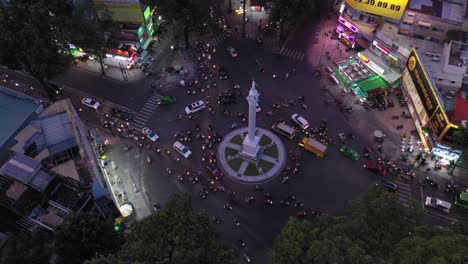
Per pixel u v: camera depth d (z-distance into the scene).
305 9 102.06
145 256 50.75
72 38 91.94
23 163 70.69
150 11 106.19
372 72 99.25
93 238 61.38
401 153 86.38
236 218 77.06
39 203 70.25
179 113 95.00
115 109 94.31
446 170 83.31
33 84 100.75
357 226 53.44
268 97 97.94
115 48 101.31
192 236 52.62
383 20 99.69
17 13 86.56
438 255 45.44
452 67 87.81
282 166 84.69
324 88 99.31
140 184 82.44
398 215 55.03
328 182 82.31
